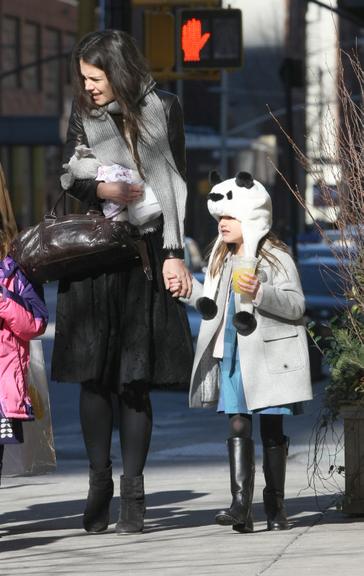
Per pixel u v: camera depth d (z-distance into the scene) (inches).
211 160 6643.7
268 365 700.7
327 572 572.7
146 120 693.3
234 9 1632.6
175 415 1535.4
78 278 697.6
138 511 710.5
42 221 687.1
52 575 593.3
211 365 715.4
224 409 708.7
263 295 687.1
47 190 6658.5
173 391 1806.1
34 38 6643.7
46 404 735.1
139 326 694.5
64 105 6998.0
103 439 711.7
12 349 668.1
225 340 708.7
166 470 1085.1
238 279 686.5
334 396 760.3
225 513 698.2
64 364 700.0
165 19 1668.3
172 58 1670.8
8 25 6348.4
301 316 708.7
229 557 623.2
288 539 676.7
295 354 705.6
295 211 1952.5
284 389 700.0
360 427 758.5
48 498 891.4
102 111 696.4
